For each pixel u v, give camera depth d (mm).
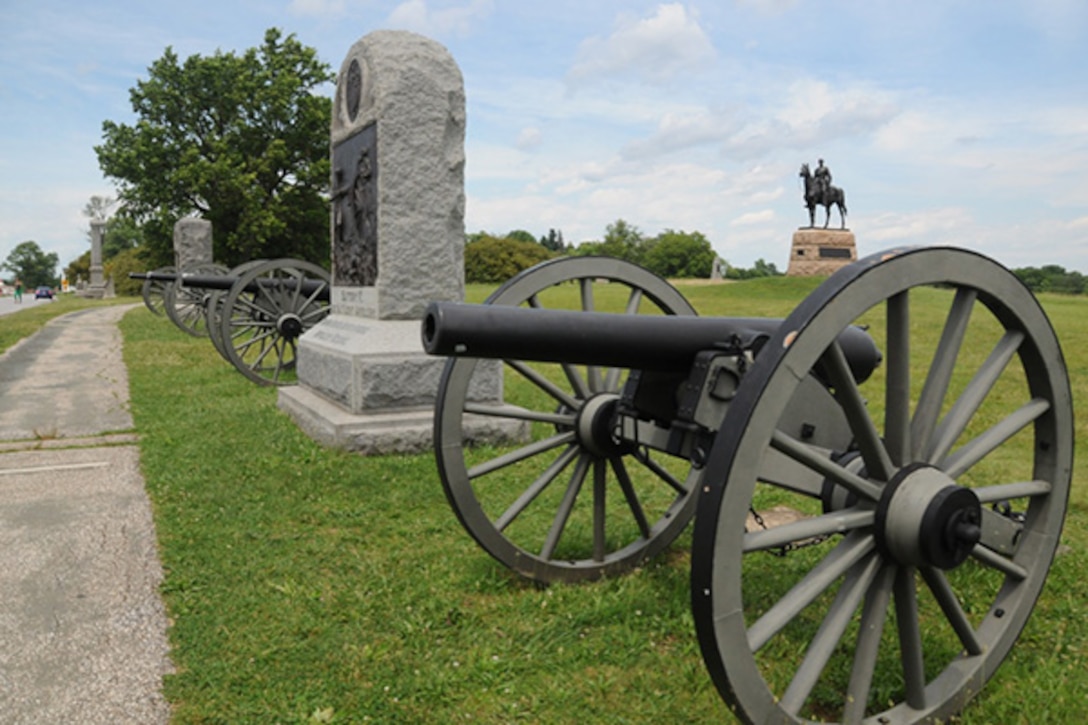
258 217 33094
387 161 6855
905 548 2408
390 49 6980
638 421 3412
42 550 4320
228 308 10047
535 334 2805
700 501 2137
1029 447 7008
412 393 6730
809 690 2338
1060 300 30797
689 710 2748
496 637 3293
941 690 2676
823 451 2908
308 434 7016
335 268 8359
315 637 3303
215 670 3027
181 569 4031
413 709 2781
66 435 7336
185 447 6652
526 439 6812
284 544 4398
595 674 3027
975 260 2477
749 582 3791
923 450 2551
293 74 35344
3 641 3287
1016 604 2828
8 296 72375
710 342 3006
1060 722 2684
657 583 3797
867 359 3320
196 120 35000
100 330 18922
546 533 4555
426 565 4059
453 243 7156
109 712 2770
